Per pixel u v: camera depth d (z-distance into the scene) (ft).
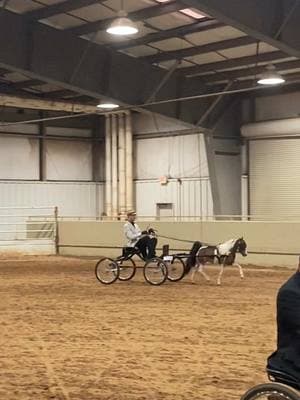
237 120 87.35
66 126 100.58
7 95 81.82
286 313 13.99
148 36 67.00
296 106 82.23
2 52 59.41
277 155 83.87
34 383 23.43
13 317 36.94
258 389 14.11
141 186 96.58
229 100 85.46
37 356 27.61
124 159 94.79
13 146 95.76
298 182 82.12
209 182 87.97
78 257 77.71
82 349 28.78
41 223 82.79
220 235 67.87
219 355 27.43
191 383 23.24
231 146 86.74
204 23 62.80
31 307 40.34
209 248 51.39
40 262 71.56
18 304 41.63
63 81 64.69
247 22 51.11
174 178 92.58
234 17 50.16
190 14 60.75
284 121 81.51
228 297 43.98
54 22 64.13
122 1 53.62
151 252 52.03
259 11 52.01
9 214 95.14
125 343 29.89
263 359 26.71
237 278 55.11
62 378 24.07
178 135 92.12
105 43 69.72
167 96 77.46
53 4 59.47
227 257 50.80
